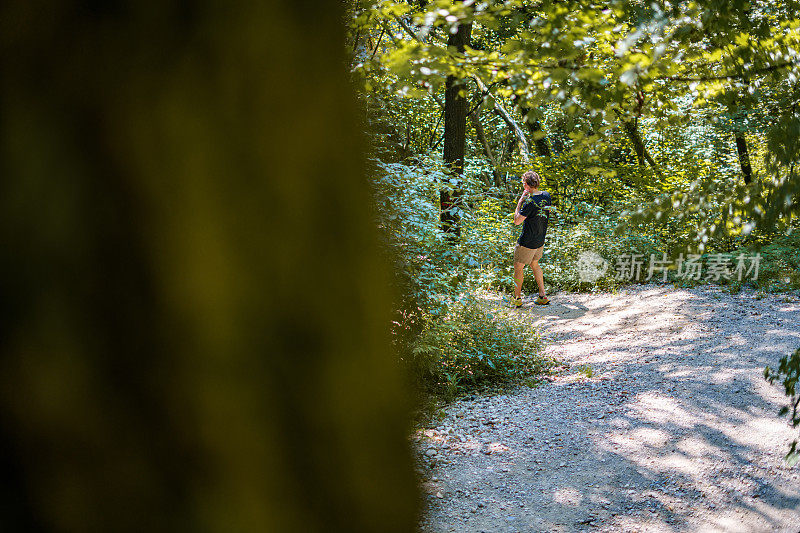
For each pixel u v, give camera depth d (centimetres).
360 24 226
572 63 236
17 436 102
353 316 121
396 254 459
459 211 768
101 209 104
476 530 341
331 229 119
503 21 233
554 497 379
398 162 598
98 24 104
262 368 113
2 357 102
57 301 103
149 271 107
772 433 433
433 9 227
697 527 341
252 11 111
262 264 113
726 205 231
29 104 101
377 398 124
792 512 345
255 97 112
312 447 117
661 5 220
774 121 250
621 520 352
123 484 106
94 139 104
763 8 252
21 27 101
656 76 233
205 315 109
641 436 453
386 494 124
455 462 428
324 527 117
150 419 107
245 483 112
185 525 109
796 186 218
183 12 108
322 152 118
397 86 250
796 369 256
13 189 101
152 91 106
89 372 104
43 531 103
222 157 110
